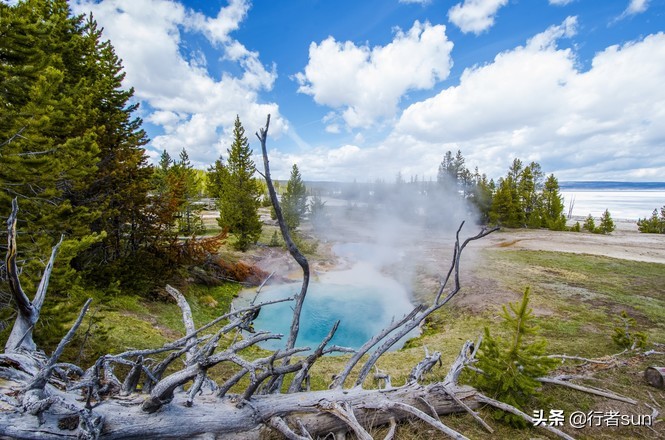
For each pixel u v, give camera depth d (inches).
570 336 430.6
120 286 504.4
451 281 780.6
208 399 140.9
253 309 164.9
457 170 2014.0
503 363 217.3
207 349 144.6
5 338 196.4
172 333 439.5
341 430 151.6
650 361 328.2
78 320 108.0
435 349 418.3
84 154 275.3
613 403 237.8
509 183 2010.3
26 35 251.3
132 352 125.3
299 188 1679.4
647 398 247.8
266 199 2657.5
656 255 1045.8
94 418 103.6
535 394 229.0
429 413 187.3
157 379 141.8
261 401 144.4
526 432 191.3
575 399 241.4
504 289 685.3
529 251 1128.2
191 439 123.1
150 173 546.0
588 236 1523.1
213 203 2279.8
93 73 489.4
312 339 593.9
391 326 201.2
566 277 789.2
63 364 112.5
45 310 217.0
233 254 1018.1
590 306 575.5
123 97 517.0
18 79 252.2
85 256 491.8
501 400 210.5
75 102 376.5
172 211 612.4
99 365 109.2
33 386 100.8
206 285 771.4
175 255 628.7
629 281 749.3
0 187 233.0
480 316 559.2
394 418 171.6
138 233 568.4
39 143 254.5
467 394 202.1
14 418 93.8
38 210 256.2
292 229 1507.1
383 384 247.9
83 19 446.6
